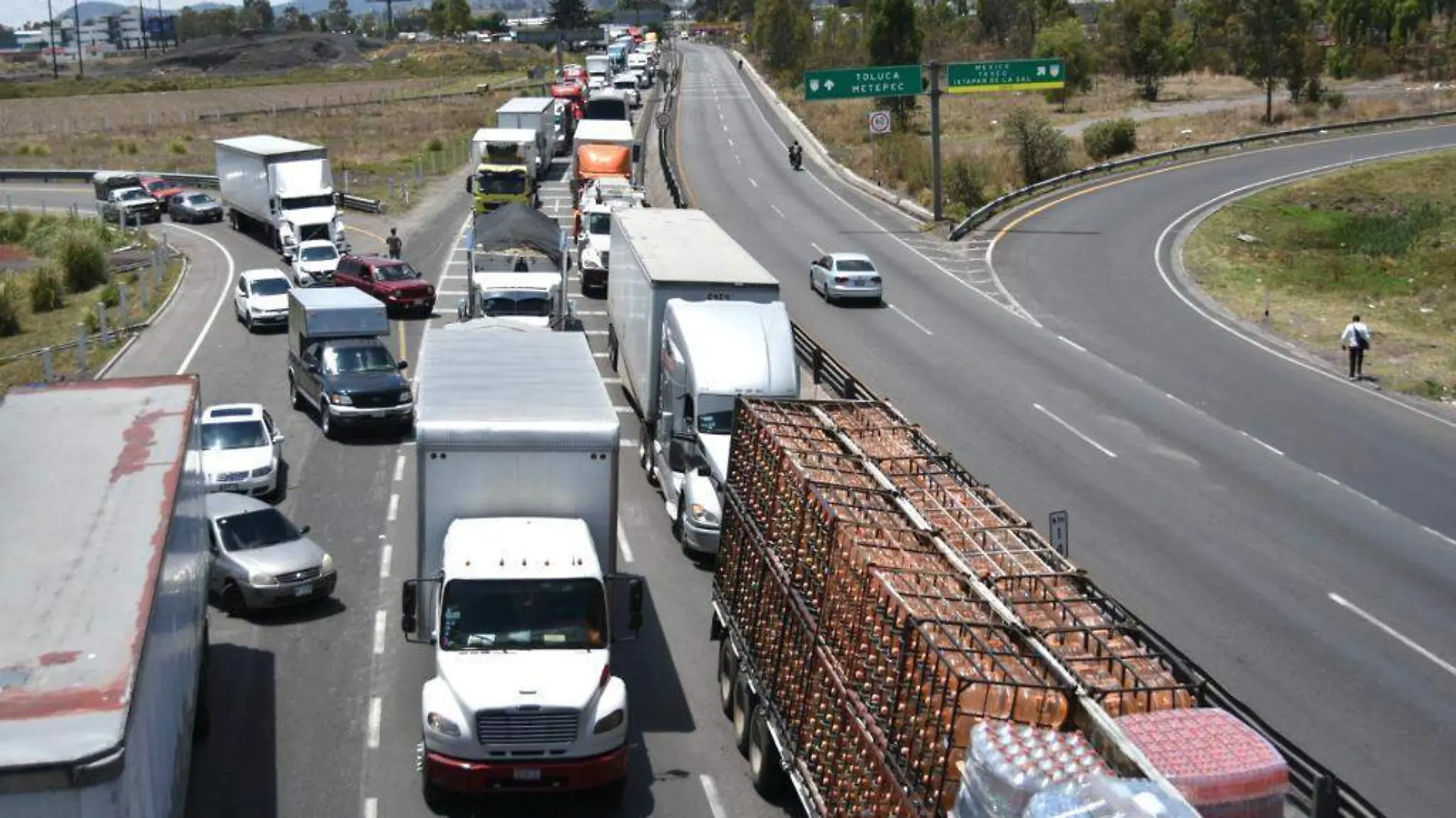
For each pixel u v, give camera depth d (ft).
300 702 59.41
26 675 31.91
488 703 48.55
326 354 102.78
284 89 500.33
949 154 244.42
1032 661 35.94
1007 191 219.00
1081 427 102.73
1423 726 57.52
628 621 60.34
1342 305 147.13
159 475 46.44
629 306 103.50
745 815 50.60
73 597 36.32
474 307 123.65
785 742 47.83
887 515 46.42
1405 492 89.20
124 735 29.37
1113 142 245.86
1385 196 197.16
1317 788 38.65
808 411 59.62
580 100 333.62
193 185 254.88
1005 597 39.93
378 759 54.34
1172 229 183.01
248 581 67.82
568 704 48.85
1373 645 65.77
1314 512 84.94
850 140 282.97
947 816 33.09
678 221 116.06
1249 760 30.35
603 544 58.80
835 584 44.14
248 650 64.90
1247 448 98.27
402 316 143.23
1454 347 128.36
